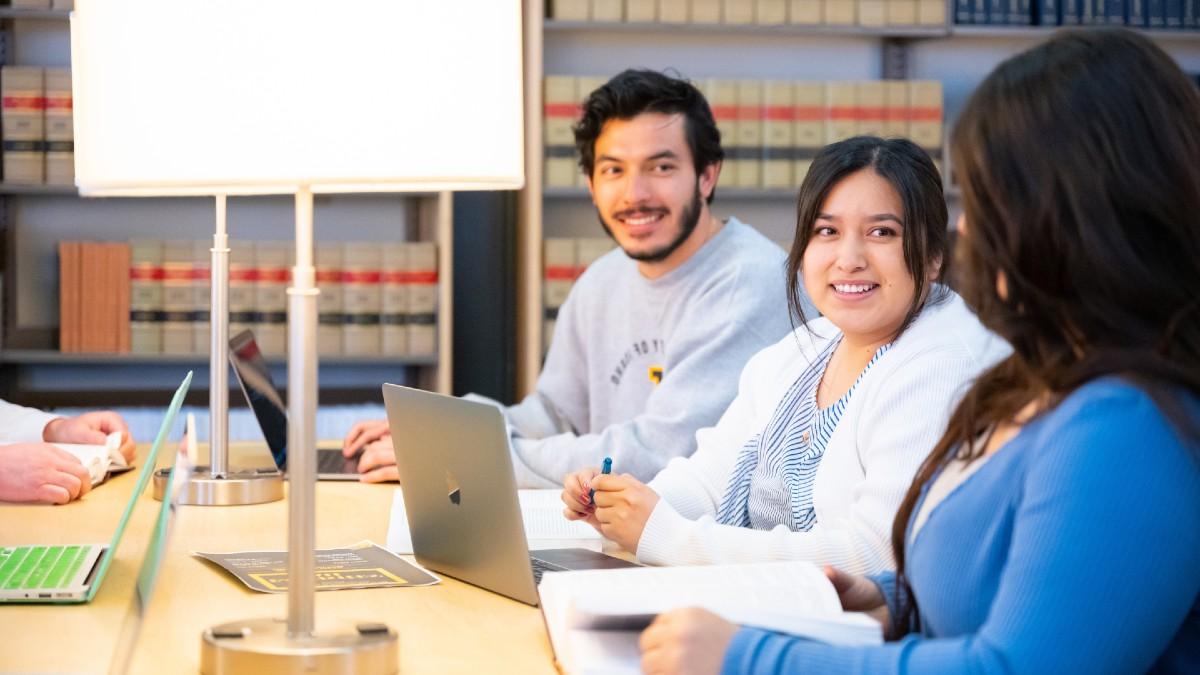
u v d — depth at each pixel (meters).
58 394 4.18
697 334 2.53
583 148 2.75
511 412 2.88
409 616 1.46
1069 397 1.03
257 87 1.16
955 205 4.29
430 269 4.11
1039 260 1.04
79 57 1.23
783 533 1.63
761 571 1.31
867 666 1.04
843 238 1.72
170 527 1.22
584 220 4.40
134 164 1.17
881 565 1.57
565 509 1.89
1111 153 1.01
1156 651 1.01
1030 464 1.04
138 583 1.36
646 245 2.64
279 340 4.05
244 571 1.62
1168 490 0.98
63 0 3.92
